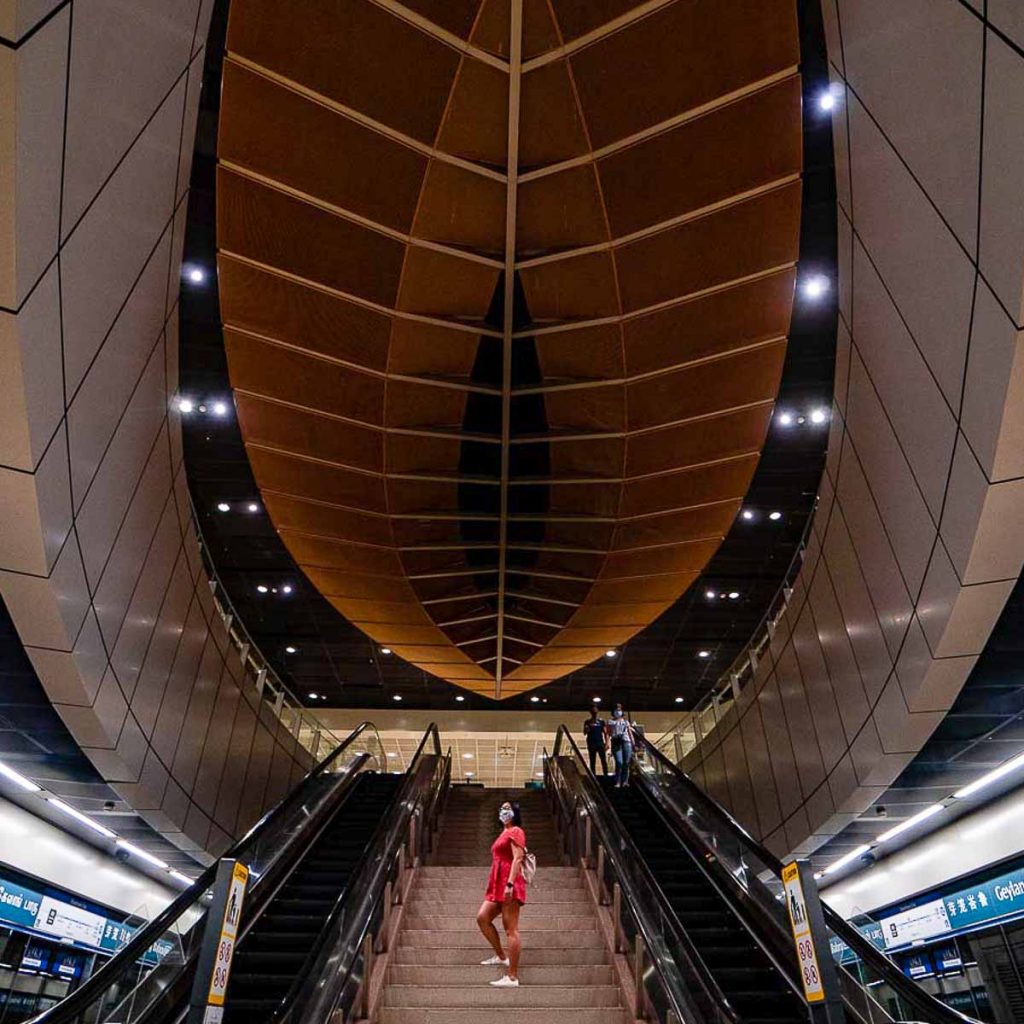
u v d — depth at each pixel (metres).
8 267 4.87
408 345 12.40
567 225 10.87
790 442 15.41
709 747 19.55
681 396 13.09
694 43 8.94
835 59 8.23
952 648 7.92
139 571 10.15
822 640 12.27
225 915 3.86
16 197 4.68
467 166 10.19
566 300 11.86
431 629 20.72
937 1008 4.50
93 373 7.05
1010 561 6.82
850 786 11.78
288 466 14.61
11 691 8.63
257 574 20.11
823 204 11.31
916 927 14.70
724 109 9.47
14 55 4.27
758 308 11.56
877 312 8.22
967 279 6.00
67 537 7.26
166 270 8.62
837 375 10.38
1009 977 12.23
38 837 13.04
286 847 8.71
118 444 8.37
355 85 9.31
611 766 25.88
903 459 8.20
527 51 9.09
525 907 8.45
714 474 14.73
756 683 16.23
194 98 8.09
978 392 6.07
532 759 32.94
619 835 7.82
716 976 6.60
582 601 19.05
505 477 14.95
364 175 10.19
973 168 5.64
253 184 10.17
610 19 8.78
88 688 8.80
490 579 18.67
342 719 28.09
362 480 14.96
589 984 6.48
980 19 5.24
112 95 5.90
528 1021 5.58
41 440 6.08
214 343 13.66
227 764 15.46
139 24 6.07
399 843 8.20
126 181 6.65
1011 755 10.58
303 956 6.68
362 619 20.41
